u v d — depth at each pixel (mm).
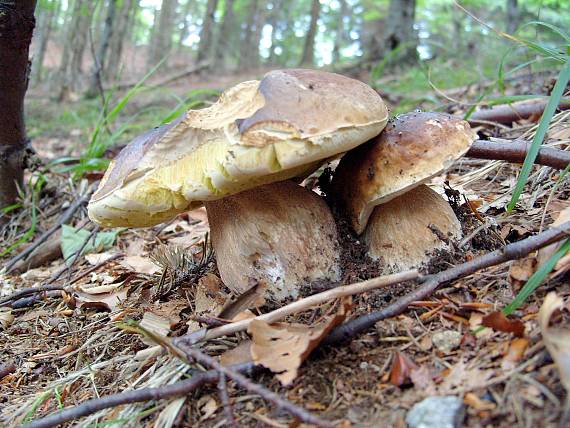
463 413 155
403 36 1244
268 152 189
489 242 244
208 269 305
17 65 406
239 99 222
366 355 196
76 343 284
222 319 221
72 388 245
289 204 236
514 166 346
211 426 187
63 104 1411
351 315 218
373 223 246
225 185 204
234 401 193
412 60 1222
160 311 268
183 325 253
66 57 1504
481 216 263
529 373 161
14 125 444
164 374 216
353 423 166
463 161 392
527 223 262
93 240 422
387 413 166
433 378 175
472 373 171
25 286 383
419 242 235
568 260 201
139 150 226
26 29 388
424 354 189
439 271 233
